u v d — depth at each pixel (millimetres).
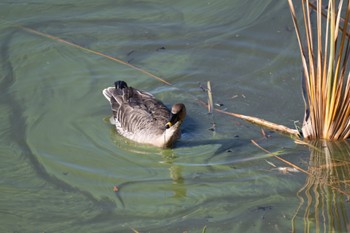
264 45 15469
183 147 12930
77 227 10492
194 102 14008
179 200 11195
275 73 14641
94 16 16656
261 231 10305
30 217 10766
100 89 14398
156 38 15875
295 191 11328
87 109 13883
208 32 16031
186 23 16375
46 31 16109
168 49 15539
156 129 13094
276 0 16844
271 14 16438
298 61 14883
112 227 10484
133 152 12930
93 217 10766
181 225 10492
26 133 13070
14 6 16984
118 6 17109
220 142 12906
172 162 12484
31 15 16672
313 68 12023
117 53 15453
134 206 11070
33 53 15406
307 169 11875
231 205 11016
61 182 11727
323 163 12031
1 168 12062
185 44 15664
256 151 12500
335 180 11570
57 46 15625
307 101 13727
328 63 12773
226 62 15070
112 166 12305
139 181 11828
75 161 12375
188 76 14719
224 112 13680
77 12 16844
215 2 17125
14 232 10367
